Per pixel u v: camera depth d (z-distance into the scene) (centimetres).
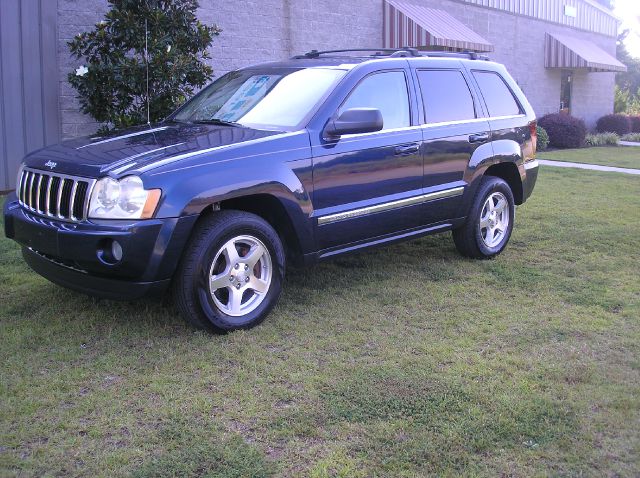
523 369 410
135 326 473
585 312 516
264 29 1263
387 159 550
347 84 536
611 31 2716
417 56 623
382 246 572
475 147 641
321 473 301
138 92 864
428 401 367
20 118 945
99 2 988
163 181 423
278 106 536
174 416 350
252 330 470
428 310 518
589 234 780
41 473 300
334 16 1402
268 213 495
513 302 539
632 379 397
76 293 540
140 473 299
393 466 307
